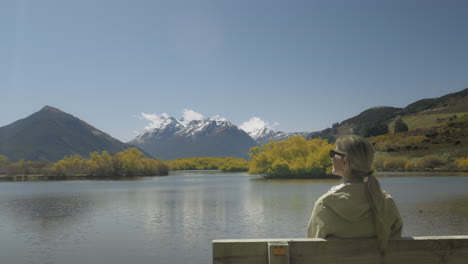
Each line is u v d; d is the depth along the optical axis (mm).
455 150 175500
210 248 18312
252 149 145000
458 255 2926
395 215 3010
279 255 2689
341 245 2809
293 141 125062
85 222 28266
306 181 97750
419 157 178000
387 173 136875
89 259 16609
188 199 48281
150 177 164375
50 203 45812
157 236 21719
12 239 21609
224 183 96938
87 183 110625
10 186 95750
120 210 36219
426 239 2904
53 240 21141
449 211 30188
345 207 2855
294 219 27109
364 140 3016
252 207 36156
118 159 183000
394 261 2879
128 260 16328
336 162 3158
